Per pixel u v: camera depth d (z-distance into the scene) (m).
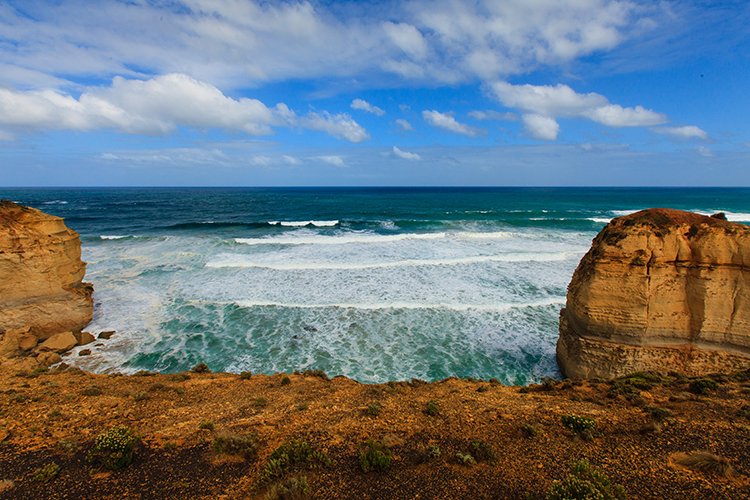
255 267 26.73
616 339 12.02
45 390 10.59
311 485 6.39
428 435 8.02
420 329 17.67
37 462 7.12
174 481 6.64
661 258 11.54
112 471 6.89
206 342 16.59
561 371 14.09
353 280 24.08
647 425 8.05
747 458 6.86
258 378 12.38
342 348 16.14
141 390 10.84
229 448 7.41
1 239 15.38
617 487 5.95
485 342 16.50
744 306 11.09
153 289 22.42
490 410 9.22
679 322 11.64
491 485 6.33
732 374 10.86
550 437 7.76
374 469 6.80
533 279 24.25
